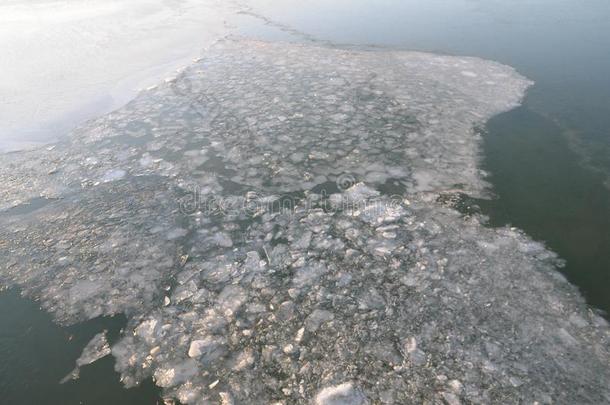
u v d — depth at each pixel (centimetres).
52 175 476
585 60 709
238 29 970
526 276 320
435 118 545
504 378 254
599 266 328
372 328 289
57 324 306
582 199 395
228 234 379
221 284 331
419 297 309
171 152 506
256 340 288
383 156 474
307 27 961
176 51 853
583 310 294
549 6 1039
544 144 481
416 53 770
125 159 497
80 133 563
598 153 461
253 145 510
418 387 253
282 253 356
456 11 1034
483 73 674
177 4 1234
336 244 361
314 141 510
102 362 279
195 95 650
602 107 554
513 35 851
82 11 1201
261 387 259
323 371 265
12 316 313
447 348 273
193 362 276
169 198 427
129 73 754
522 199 397
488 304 300
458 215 382
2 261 362
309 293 319
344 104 593
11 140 556
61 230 392
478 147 480
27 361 281
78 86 708
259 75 709
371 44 832
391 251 350
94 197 435
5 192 450
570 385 248
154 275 342
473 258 338
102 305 319
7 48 905
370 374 261
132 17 1111
